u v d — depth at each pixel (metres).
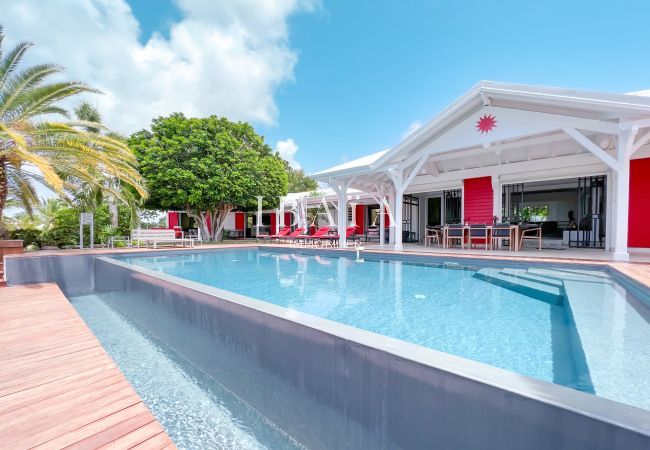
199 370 3.15
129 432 1.59
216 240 18.12
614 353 2.53
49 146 7.81
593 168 8.97
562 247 10.20
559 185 12.20
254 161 17.45
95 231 12.34
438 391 1.35
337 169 10.85
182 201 15.13
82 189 11.69
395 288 5.48
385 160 9.19
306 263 8.98
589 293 4.35
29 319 3.53
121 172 9.98
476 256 7.39
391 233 12.92
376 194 13.29
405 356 1.47
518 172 10.28
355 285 5.76
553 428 1.07
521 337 3.14
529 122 6.95
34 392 1.95
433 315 3.90
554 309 4.16
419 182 12.91
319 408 1.89
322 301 4.62
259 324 2.38
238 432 2.29
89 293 7.07
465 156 10.43
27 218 14.35
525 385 1.18
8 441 1.50
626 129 5.83
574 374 2.35
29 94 7.67
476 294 5.00
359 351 1.66
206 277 6.77
